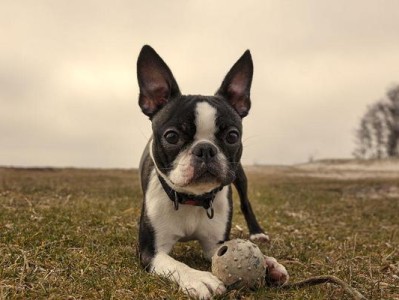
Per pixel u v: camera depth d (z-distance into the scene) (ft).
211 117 2.12
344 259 2.55
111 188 5.96
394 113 28.86
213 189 2.22
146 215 2.29
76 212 3.41
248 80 2.51
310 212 4.75
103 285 1.87
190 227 2.32
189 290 1.77
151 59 2.42
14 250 2.26
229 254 1.84
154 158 2.27
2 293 1.73
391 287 2.03
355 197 6.56
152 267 2.10
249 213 3.12
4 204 3.67
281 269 1.97
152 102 2.44
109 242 2.64
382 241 3.15
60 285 1.85
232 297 1.77
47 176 8.44
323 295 1.82
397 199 6.36
